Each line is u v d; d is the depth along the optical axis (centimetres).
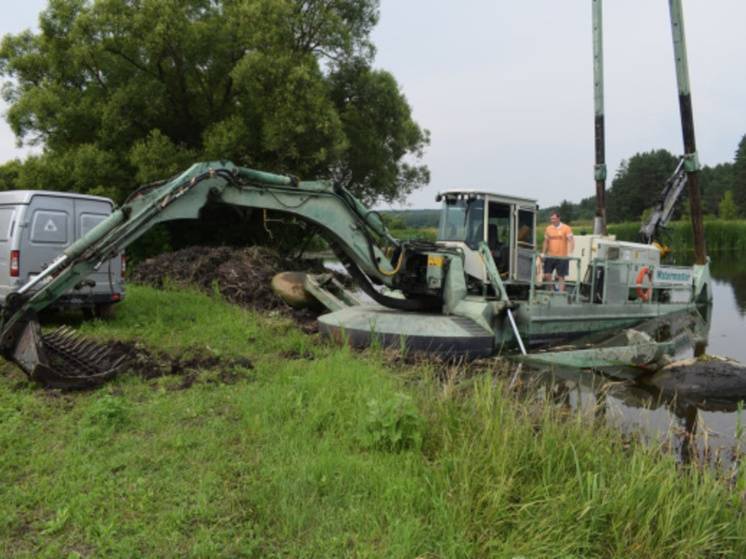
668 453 496
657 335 1177
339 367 689
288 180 915
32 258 960
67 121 2052
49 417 548
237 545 343
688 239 3850
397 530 354
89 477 420
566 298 1106
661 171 9450
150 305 1167
